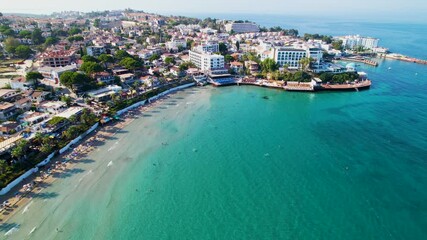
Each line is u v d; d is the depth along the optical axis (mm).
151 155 96125
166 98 155000
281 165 90812
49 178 81938
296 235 64000
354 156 95875
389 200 74688
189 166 90062
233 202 74125
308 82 184750
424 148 100875
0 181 75375
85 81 141125
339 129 117875
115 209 71188
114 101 133875
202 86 182375
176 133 112938
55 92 139375
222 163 92000
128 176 84375
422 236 63625
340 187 79812
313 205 73000
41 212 69125
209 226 66438
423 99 157000
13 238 61656
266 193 77562
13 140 89062
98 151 97438
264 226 66438
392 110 140000
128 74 170875
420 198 75375
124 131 113312
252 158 95000
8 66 185125
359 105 148250
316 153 98000
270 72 197875
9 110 110750
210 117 130125
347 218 68750
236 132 114875
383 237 63406
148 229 65375
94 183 80500
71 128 102312
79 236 63000
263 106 146250
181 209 71625
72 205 71875
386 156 95688
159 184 81125
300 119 129125
